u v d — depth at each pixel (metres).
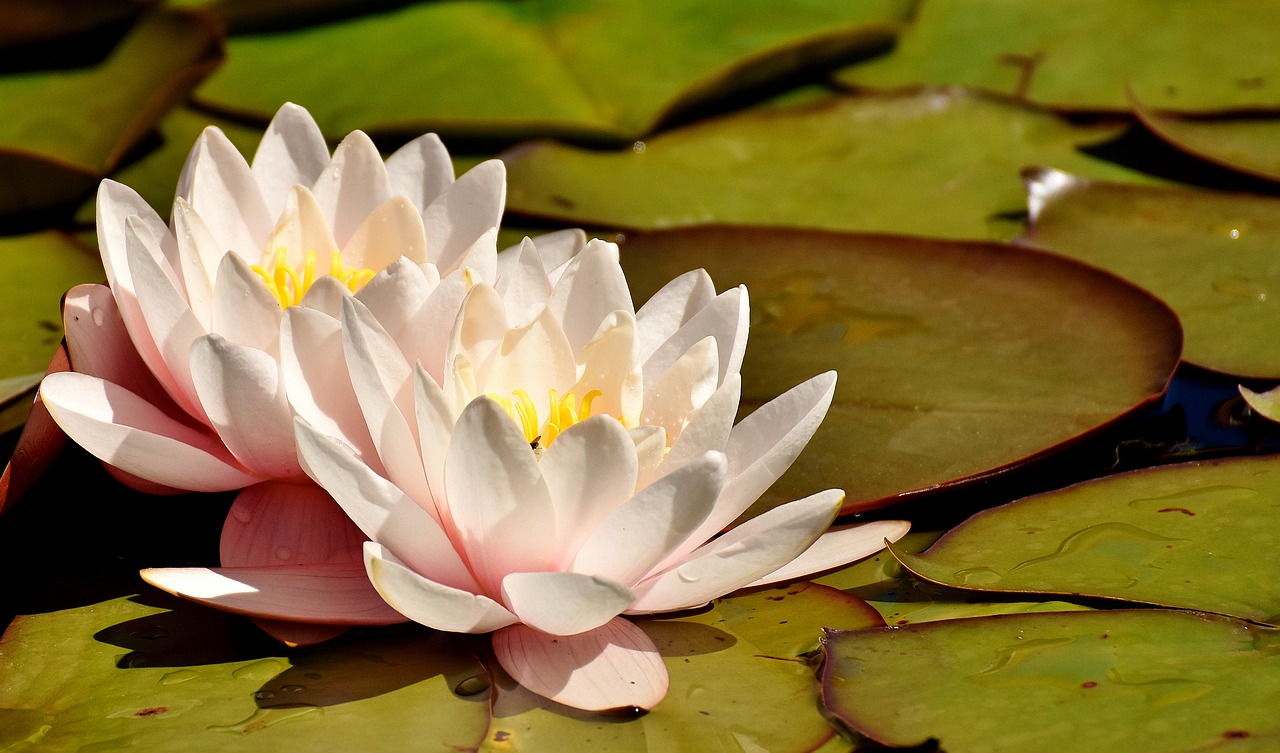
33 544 1.43
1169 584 1.41
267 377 1.40
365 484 1.38
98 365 1.43
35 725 1.38
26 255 1.55
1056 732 1.37
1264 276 1.54
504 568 1.39
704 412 1.40
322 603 1.40
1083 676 1.38
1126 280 1.52
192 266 1.42
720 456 1.37
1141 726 1.37
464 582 1.40
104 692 1.39
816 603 1.41
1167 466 1.45
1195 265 1.55
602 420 1.37
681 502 1.38
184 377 1.42
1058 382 1.49
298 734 1.37
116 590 1.42
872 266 1.55
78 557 1.43
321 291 1.41
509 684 1.39
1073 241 1.57
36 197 1.58
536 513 1.38
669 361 1.42
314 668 1.39
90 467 1.46
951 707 1.38
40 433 1.42
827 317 1.53
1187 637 1.39
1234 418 1.48
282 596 1.40
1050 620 1.40
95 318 1.43
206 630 1.41
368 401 1.39
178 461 1.41
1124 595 1.41
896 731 1.37
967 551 1.43
